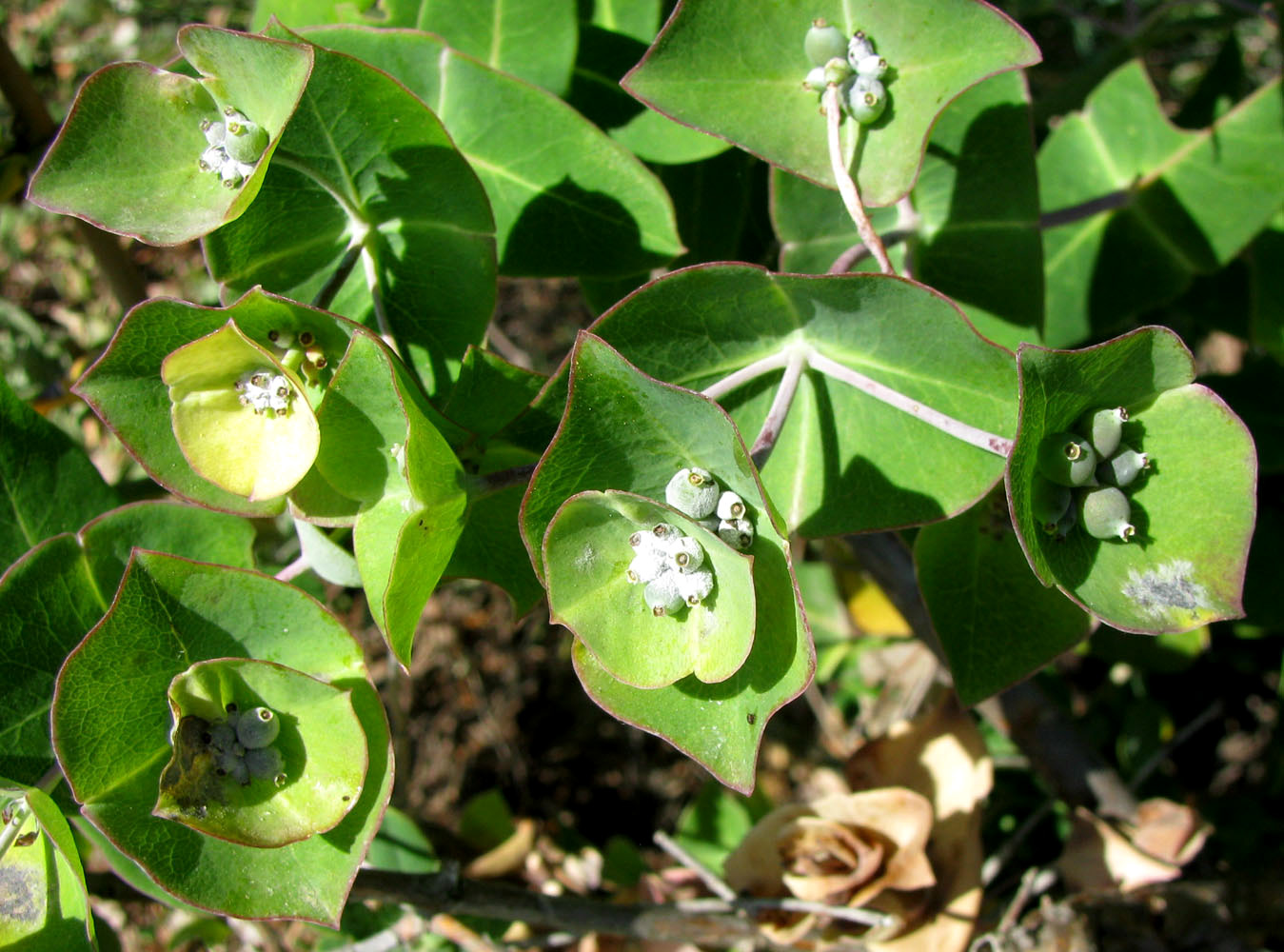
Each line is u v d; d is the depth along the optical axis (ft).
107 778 0.55
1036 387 0.50
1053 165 0.91
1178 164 0.87
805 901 0.71
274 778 0.56
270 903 0.56
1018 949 0.74
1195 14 1.24
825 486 0.62
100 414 0.58
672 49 0.61
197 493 0.59
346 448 0.57
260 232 0.62
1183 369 0.53
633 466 0.52
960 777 0.75
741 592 0.50
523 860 0.89
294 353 0.57
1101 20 1.10
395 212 0.64
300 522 0.61
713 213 0.81
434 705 1.36
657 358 0.58
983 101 0.72
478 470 0.61
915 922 0.73
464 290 0.65
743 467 0.48
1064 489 0.54
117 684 0.56
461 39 0.75
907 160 0.61
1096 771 0.78
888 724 0.97
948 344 0.57
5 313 1.10
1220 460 0.54
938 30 0.60
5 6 1.39
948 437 0.60
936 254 0.74
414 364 0.65
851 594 0.95
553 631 1.37
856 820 0.72
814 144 0.62
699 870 0.77
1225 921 0.76
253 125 0.58
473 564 0.62
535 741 1.38
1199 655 0.96
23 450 0.67
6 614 0.61
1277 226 0.90
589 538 0.51
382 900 0.69
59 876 0.58
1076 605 0.65
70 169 0.58
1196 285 0.96
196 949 1.13
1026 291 0.73
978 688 0.66
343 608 1.28
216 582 0.56
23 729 0.61
